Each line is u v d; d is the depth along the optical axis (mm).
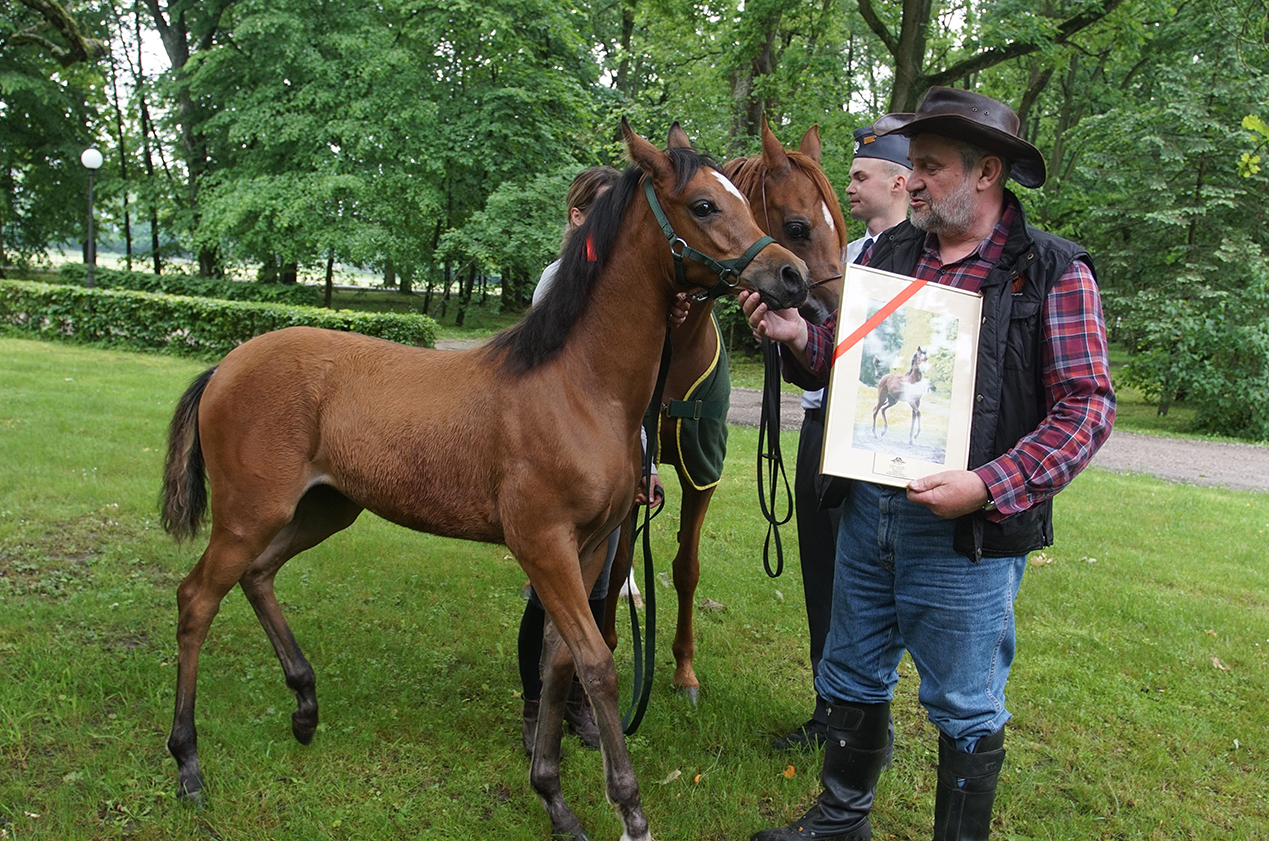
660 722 3006
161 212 23016
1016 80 17938
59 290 12828
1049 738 3094
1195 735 3100
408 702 3039
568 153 18578
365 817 2375
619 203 2248
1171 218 13125
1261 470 9789
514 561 4590
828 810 2283
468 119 18562
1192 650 3895
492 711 3047
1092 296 1868
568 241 2418
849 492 2209
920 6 11852
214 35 21312
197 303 12430
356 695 3031
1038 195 13766
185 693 2428
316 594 3902
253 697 2934
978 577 1954
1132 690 3471
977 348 1923
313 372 2465
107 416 7262
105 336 12820
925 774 2840
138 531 4559
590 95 17406
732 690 3289
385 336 12680
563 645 2326
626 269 2221
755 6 12328
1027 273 1920
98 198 22594
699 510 3150
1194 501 7395
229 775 2494
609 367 2230
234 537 2451
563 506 2193
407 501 2379
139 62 24203
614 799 2168
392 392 2410
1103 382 1829
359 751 2707
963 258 2020
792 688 3393
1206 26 13914
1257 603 4742
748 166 3043
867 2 12336
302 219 18016
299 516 2766
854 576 2195
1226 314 12969
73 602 3576
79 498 4973
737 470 7430
